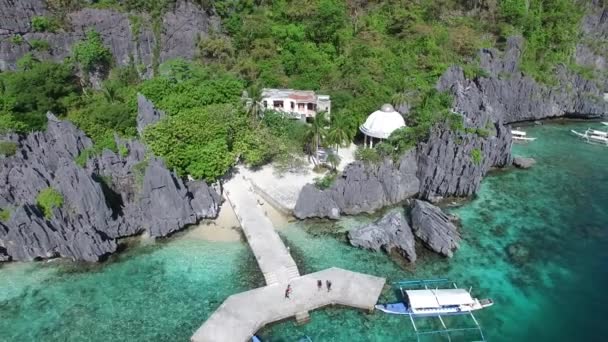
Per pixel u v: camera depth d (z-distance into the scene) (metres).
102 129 75.62
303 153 81.31
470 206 74.12
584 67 121.12
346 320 50.41
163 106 79.19
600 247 63.72
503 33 111.31
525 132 106.19
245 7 104.00
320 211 67.50
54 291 54.44
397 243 60.91
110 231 61.56
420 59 102.50
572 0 121.31
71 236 58.16
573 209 73.56
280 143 75.31
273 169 77.75
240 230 65.19
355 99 89.62
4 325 49.66
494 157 85.94
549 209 73.50
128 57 94.50
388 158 75.56
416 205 66.19
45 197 59.41
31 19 87.81
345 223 67.62
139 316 50.78
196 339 47.12
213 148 67.25
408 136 78.81
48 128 72.38
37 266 58.53
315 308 51.59
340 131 77.75
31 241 58.09
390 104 88.06
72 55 90.56
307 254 60.72
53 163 68.25
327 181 70.38
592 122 114.00
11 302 52.75
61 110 82.25
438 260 60.25
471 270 58.53
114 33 92.75
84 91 90.19
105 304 52.50
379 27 108.81
